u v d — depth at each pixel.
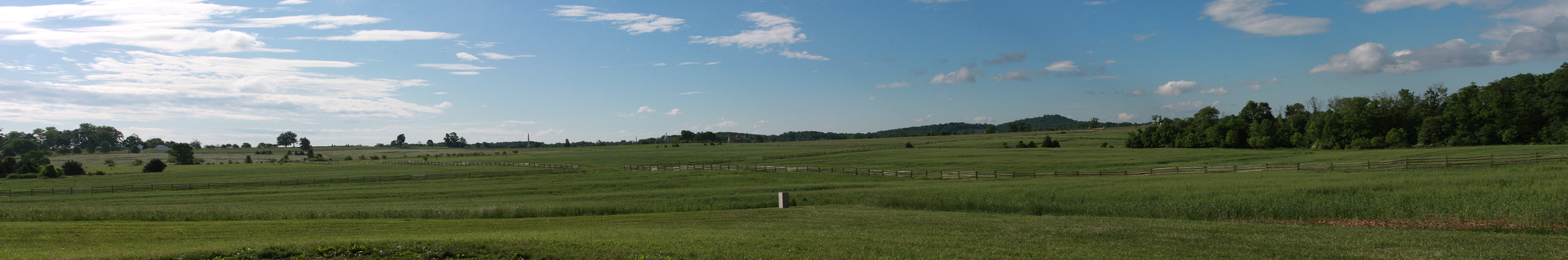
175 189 52.34
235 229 16.94
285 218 23.38
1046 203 25.91
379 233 16.73
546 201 33.12
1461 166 35.97
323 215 24.09
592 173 65.75
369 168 87.56
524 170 73.50
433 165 91.44
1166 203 24.48
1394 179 27.22
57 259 10.29
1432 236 14.02
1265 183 28.38
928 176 53.34
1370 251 12.10
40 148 166.12
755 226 18.28
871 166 73.06
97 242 13.78
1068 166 63.28
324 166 95.94
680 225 19.03
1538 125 69.88
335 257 10.72
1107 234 14.84
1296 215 20.77
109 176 73.06
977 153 91.50
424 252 11.01
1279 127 92.75
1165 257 11.59
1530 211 17.84
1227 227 16.28
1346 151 66.50
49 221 21.17
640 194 35.84
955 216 20.88
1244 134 93.44
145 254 10.49
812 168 63.53
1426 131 77.75
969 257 11.55
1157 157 72.31
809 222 19.45
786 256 11.34
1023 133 188.12
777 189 37.81
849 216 21.53
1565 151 40.84
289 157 147.88
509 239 12.39
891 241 13.33
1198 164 60.12
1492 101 72.00
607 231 15.80
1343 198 23.06
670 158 112.38
